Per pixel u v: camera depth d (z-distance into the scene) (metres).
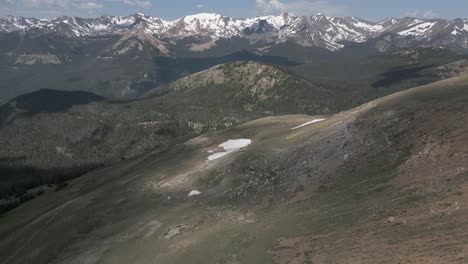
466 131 50.50
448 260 28.31
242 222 53.78
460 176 41.69
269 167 70.62
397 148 55.50
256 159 76.69
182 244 53.94
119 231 68.31
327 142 70.12
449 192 39.28
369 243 35.56
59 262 65.31
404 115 64.19
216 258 46.12
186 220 62.56
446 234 32.25
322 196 52.19
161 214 69.25
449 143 49.47
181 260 49.53
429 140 52.78
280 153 74.94
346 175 55.38
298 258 38.00
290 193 57.81
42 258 70.75
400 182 46.59
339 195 50.09
